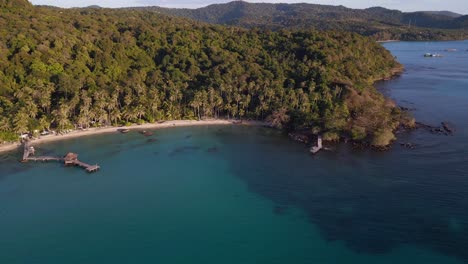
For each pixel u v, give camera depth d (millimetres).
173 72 190500
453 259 76375
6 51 166875
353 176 112875
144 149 141000
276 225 90250
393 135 139750
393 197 99688
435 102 195250
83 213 97625
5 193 107562
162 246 84062
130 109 163750
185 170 122562
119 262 79312
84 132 155625
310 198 101375
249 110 175375
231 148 141250
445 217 89938
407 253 78625
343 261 77312
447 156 124188
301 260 78375
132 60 198625
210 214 96000
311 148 135125
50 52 173625
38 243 85625
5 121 139125
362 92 173750
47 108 155250
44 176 118875
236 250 82125
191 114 173875
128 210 98812
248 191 107062
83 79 169250
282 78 185625
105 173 120938
